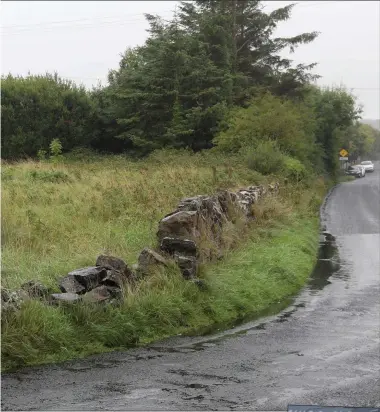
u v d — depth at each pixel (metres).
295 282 11.29
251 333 7.80
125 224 11.89
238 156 30.56
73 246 9.81
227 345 7.18
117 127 40.78
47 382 5.66
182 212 9.87
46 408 5.02
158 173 20.91
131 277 8.12
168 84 38.62
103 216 12.61
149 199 14.14
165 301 7.93
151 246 10.03
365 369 6.34
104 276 7.74
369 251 15.75
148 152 38.28
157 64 38.88
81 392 5.43
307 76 44.44
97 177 19.09
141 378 5.86
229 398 5.37
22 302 6.61
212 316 8.42
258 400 5.33
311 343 7.36
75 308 7.00
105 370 6.07
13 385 5.56
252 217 15.88
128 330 7.15
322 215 24.31
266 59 45.59
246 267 10.98
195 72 37.75
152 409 5.06
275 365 6.43
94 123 41.41
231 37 43.00
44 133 39.84
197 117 37.16
